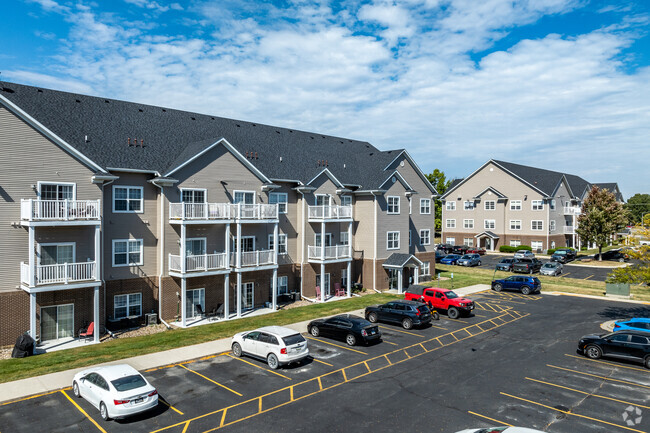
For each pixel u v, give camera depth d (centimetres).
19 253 2241
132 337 2436
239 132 3712
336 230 3862
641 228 2839
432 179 9262
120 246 2630
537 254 6769
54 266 2270
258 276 3244
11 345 2211
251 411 1552
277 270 3419
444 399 1670
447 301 3052
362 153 4538
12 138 2197
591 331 2684
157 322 2727
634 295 3947
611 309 3312
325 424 1459
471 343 2422
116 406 1416
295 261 3553
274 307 3144
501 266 5200
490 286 4281
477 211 7519
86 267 2361
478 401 1656
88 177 2428
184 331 2566
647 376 1930
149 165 2736
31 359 2045
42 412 1526
